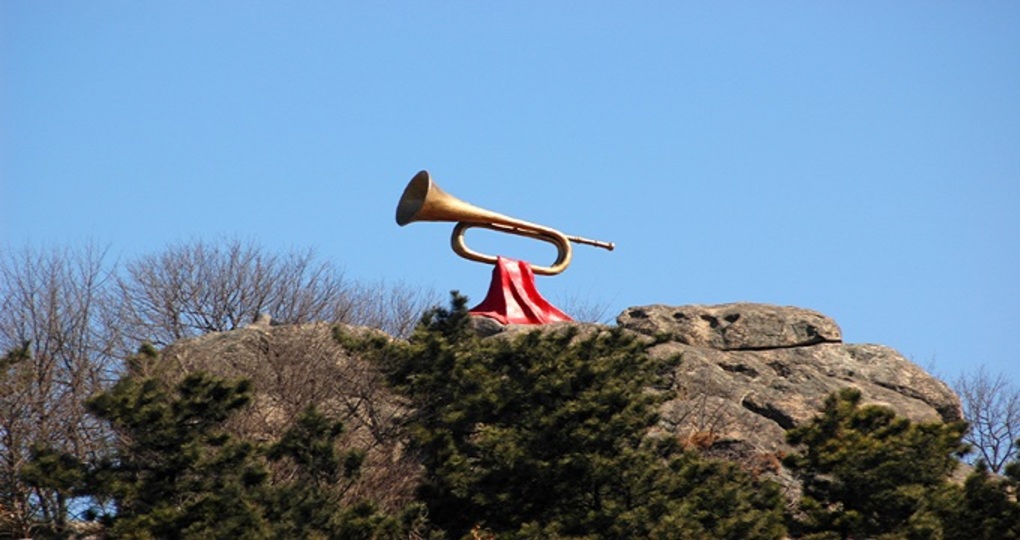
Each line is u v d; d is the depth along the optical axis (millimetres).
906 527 95625
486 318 127688
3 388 116375
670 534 92875
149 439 94188
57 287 146125
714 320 135375
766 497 100250
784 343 133750
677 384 124188
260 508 92312
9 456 114312
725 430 117562
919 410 127438
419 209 131250
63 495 95625
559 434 96875
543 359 102812
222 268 173500
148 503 94188
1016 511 96875
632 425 97688
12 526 109562
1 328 140750
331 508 94188
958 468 109188
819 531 98438
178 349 122500
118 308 162750
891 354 133875
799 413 121750
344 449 107312
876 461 98688
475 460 101188
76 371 134375
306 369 118625
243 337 123250
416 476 107125
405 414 111375
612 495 97125
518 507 98688
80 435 120750
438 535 95125
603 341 106938
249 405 109438
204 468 94750
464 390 103250
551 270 135000
